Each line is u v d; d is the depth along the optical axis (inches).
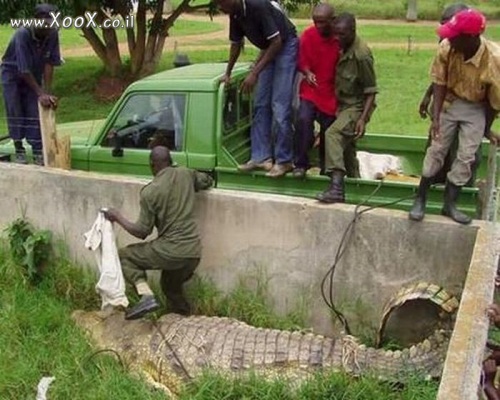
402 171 304.5
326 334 253.3
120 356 235.3
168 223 245.4
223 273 263.9
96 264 281.3
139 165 289.1
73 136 323.3
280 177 267.3
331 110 259.3
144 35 687.1
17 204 292.4
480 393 163.6
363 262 242.7
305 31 261.0
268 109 268.7
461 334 156.9
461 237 227.9
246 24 257.1
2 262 285.9
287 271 254.2
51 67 324.5
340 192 248.1
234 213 256.2
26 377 225.3
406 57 864.9
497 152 264.5
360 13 1342.3
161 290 266.4
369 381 207.8
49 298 270.5
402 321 236.8
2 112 620.7
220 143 272.8
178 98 277.4
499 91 215.5
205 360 220.7
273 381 211.9
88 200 277.6
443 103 225.9
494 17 1254.9
